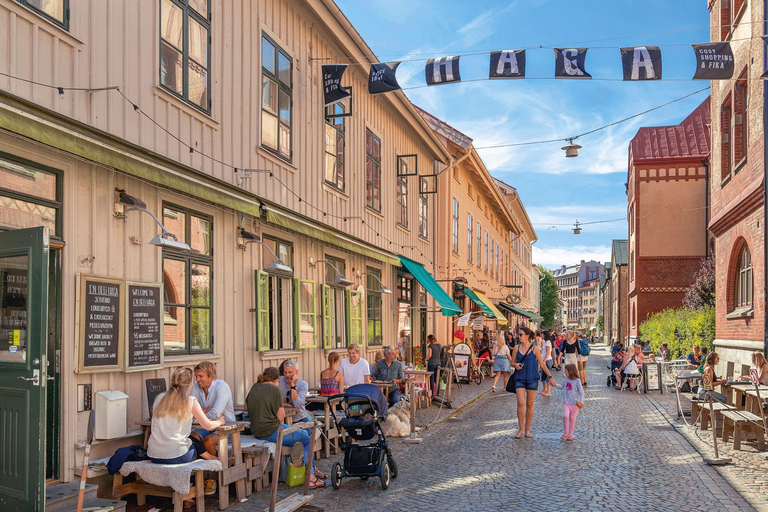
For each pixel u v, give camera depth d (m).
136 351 7.22
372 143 16.22
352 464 7.79
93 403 6.71
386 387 12.30
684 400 17.70
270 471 8.05
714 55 9.11
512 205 43.72
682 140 38.31
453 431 12.17
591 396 18.91
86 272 6.66
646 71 9.17
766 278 14.73
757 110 15.68
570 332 20.27
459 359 21.31
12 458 5.26
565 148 13.54
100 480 6.73
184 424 6.59
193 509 6.71
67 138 5.85
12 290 5.35
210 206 8.95
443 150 22.56
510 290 44.22
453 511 6.82
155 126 7.67
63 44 6.31
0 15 5.60
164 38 7.89
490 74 9.41
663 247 37.38
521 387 11.47
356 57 14.15
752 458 9.55
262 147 10.26
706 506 6.93
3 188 5.81
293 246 11.63
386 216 17.30
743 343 16.72
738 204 16.84
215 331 8.98
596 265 187.25
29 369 5.16
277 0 11.02
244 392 9.66
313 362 12.30
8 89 5.66
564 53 9.27
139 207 7.09
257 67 10.23
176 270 8.16
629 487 7.79
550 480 8.16
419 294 21.00
